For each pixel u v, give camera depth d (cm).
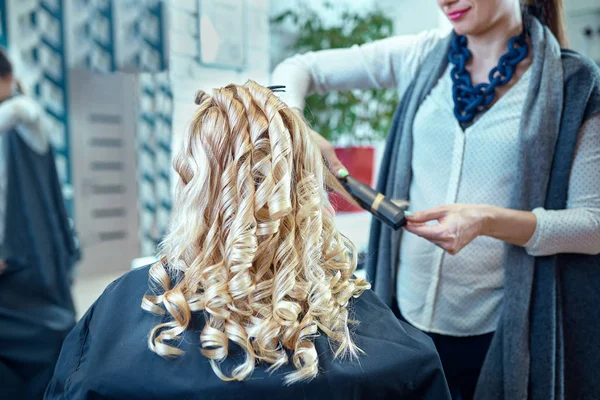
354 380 50
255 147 54
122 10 169
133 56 174
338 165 87
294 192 57
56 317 139
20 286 137
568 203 81
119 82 173
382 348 53
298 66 105
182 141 57
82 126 169
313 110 215
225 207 53
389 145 100
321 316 54
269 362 49
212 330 49
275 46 221
